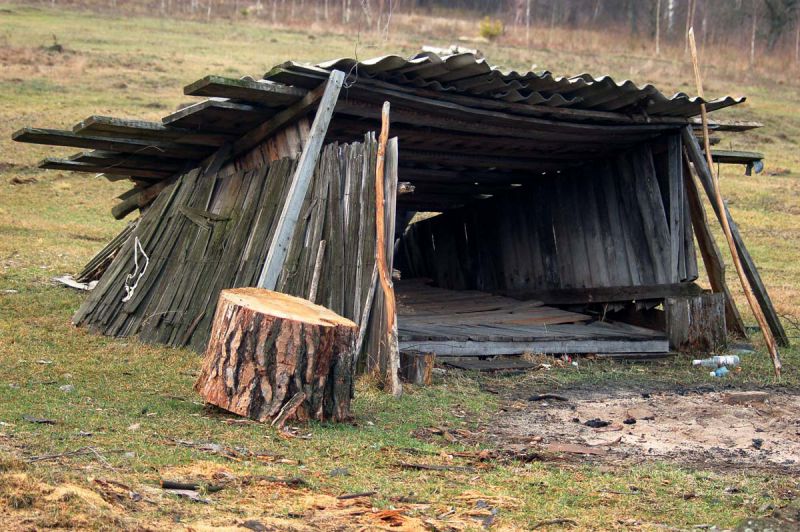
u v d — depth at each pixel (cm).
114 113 3011
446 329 1284
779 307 1692
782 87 4762
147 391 859
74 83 3428
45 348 1045
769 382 1131
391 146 1014
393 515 520
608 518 570
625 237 1473
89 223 2173
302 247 1076
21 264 1633
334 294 1035
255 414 754
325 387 782
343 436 738
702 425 891
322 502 546
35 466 530
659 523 568
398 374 961
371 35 4916
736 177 3058
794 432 868
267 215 1119
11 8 4941
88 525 451
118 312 1217
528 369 1148
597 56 4997
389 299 968
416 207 1895
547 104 1209
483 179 1631
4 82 3312
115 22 4884
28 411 717
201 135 1255
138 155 1366
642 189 1441
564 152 1473
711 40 5978
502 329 1328
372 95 1110
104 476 542
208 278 1149
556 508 586
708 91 4322
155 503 508
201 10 5522
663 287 1395
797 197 2833
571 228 1585
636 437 836
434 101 1145
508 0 6919
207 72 3778
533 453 734
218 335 776
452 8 6631
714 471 721
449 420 853
